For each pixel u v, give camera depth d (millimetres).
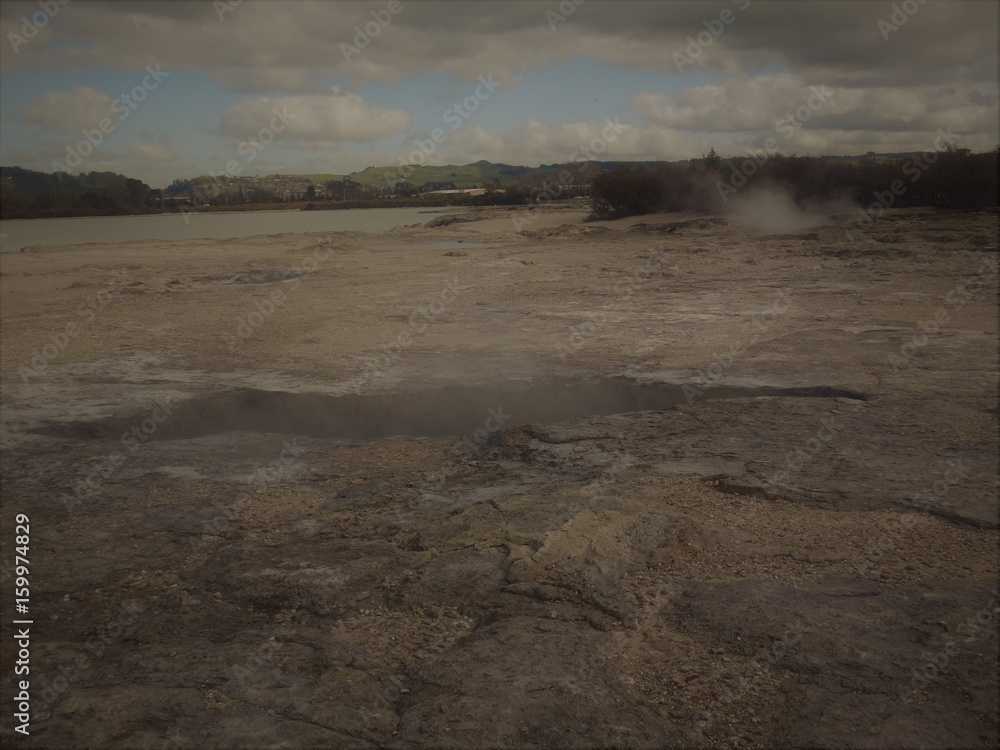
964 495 5883
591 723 3418
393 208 93812
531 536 5230
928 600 4445
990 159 30219
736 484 6164
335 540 5500
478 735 3338
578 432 7648
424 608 4500
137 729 3422
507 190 72250
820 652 3945
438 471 6891
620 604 4441
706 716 3496
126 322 14469
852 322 12398
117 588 4883
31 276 22094
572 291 16938
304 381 9789
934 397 8328
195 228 50969
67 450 7566
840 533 5355
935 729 3389
